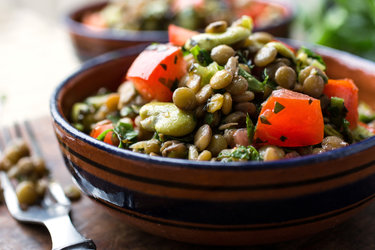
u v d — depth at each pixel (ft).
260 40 0.74
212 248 0.67
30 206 0.77
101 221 0.73
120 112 0.75
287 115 0.62
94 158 0.61
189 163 0.56
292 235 0.62
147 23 1.33
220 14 1.32
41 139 0.95
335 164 0.57
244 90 0.65
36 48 1.60
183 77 0.70
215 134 0.65
